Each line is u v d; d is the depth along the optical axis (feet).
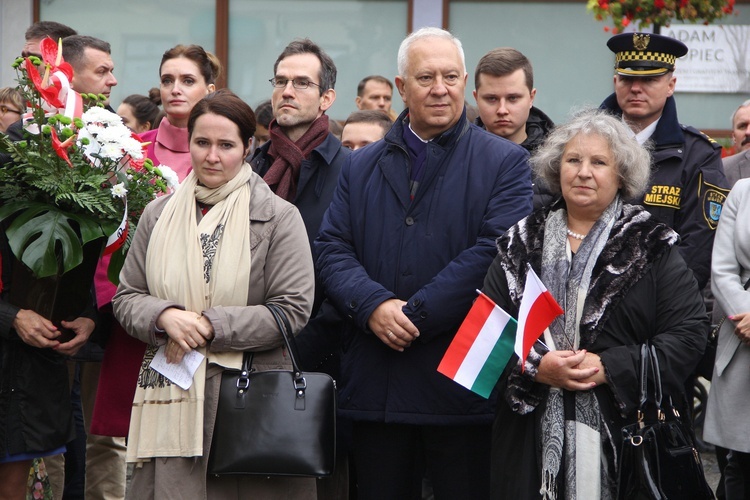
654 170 20.79
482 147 18.47
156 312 16.47
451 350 16.20
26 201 17.97
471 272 17.49
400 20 42.14
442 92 18.28
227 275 16.65
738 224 19.89
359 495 18.44
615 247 15.92
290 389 16.31
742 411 19.43
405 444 18.15
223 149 17.08
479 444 17.93
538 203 20.68
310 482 17.08
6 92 27.07
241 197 17.19
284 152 20.76
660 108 21.30
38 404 18.31
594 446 15.38
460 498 17.92
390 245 18.28
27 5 42.75
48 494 21.29
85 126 18.08
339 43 42.27
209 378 16.46
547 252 16.21
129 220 18.83
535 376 15.65
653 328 15.85
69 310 18.62
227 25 42.42
